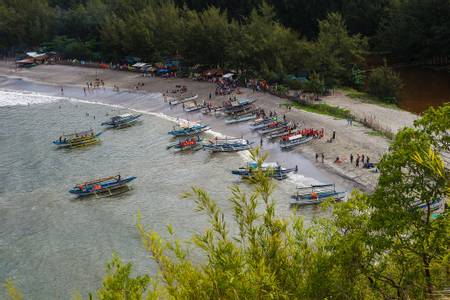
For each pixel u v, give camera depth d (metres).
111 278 12.38
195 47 142.12
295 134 91.69
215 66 143.75
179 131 99.62
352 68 123.38
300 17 153.00
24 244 63.97
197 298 11.66
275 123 97.25
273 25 140.38
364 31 145.12
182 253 12.80
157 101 123.81
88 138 100.00
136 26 152.88
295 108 107.06
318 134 89.69
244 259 12.88
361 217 22.33
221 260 12.20
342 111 100.38
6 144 103.19
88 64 160.50
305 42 124.94
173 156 89.88
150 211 70.06
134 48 155.62
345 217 22.84
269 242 13.43
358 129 91.31
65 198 76.62
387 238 19.94
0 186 82.56
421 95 112.38
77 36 180.38
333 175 75.50
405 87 119.00
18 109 127.75
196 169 83.12
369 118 96.19
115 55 161.00
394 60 137.12
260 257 13.12
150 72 145.75
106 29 161.62
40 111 125.06
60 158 93.75
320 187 69.25
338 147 84.56
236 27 136.00
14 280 56.28
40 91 142.75
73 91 139.75
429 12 125.88
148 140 99.56
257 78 127.06
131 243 62.00
